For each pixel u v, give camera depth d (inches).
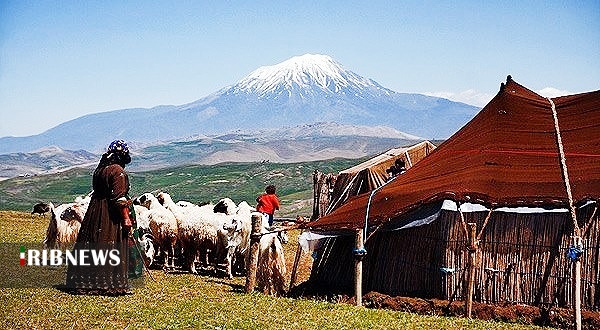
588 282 682.2
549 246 696.4
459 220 727.7
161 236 957.8
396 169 912.9
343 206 839.1
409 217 756.0
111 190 688.4
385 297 745.6
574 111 813.2
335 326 588.1
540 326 660.7
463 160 796.0
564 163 741.3
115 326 552.1
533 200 707.4
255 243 781.3
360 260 742.5
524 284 701.9
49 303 634.8
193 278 883.4
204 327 559.2
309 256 1111.6
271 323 590.6
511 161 765.9
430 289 742.5
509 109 842.2
